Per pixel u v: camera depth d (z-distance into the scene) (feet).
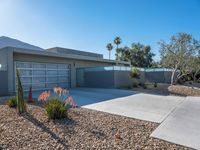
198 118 18.95
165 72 74.18
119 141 12.31
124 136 13.28
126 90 47.39
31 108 22.00
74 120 17.13
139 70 64.54
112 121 17.25
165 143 12.17
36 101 27.53
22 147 11.18
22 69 43.16
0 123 15.99
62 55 51.70
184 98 35.06
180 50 53.72
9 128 14.67
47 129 14.52
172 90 47.75
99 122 16.79
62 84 54.60
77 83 60.34
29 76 44.83
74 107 23.67
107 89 49.70
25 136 13.00
